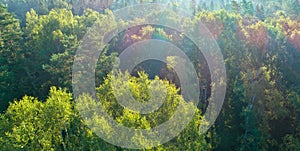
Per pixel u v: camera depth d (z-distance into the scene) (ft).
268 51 139.74
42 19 178.91
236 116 134.31
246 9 231.30
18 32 170.09
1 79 153.17
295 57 137.80
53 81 152.46
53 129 88.53
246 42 140.26
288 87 134.62
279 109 126.00
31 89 158.81
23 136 82.64
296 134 125.29
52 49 165.58
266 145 125.80
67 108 88.53
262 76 126.62
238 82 131.34
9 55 165.58
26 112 89.56
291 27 154.20
